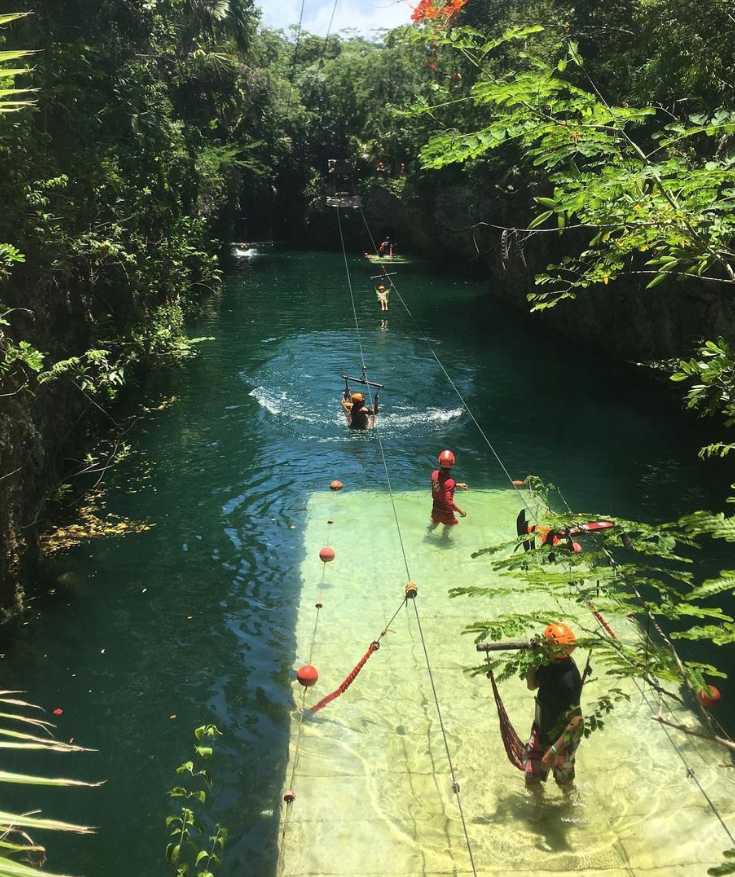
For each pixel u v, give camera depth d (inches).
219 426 543.2
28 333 358.9
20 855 176.4
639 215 112.0
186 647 273.0
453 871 168.6
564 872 168.2
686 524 94.7
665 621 282.4
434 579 309.3
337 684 240.7
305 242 2186.3
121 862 182.2
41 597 308.0
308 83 2158.0
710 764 201.8
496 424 559.8
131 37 581.0
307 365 738.8
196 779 208.5
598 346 831.1
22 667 261.9
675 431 542.6
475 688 237.1
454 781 195.8
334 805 189.6
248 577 324.2
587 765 201.9
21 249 360.8
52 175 416.2
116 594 310.7
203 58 877.2
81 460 444.1
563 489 429.1
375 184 1904.5
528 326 973.2
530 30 132.0
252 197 2039.9
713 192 111.3
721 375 105.9
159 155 615.8
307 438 521.3
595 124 117.5
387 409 595.8
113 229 486.3
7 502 297.7
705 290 594.9
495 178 1030.4
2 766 214.8
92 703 243.1
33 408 355.9
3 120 327.3
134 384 636.7
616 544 107.0
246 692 246.2
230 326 940.0
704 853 172.2
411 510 388.8
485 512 384.8
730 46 238.4
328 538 354.9
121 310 534.0
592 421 567.8
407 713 226.1
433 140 126.6
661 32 264.5
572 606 283.4
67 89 423.5
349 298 1200.8
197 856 171.3
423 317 1035.9
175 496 415.8
